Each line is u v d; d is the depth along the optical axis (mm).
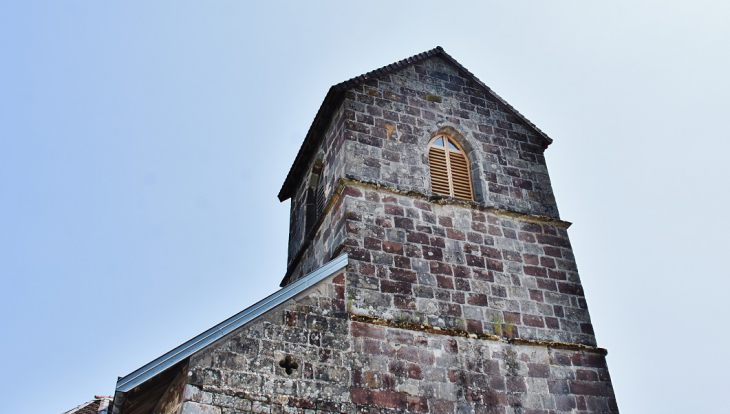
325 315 13578
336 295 13977
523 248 16656
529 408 13922
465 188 17812
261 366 12406
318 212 19422
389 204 16047
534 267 16391
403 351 13711
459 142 18750
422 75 19531
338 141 17781
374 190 16188
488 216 16891
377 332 13766
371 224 15500
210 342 12250
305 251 18656
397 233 15586
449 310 14781
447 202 16594
